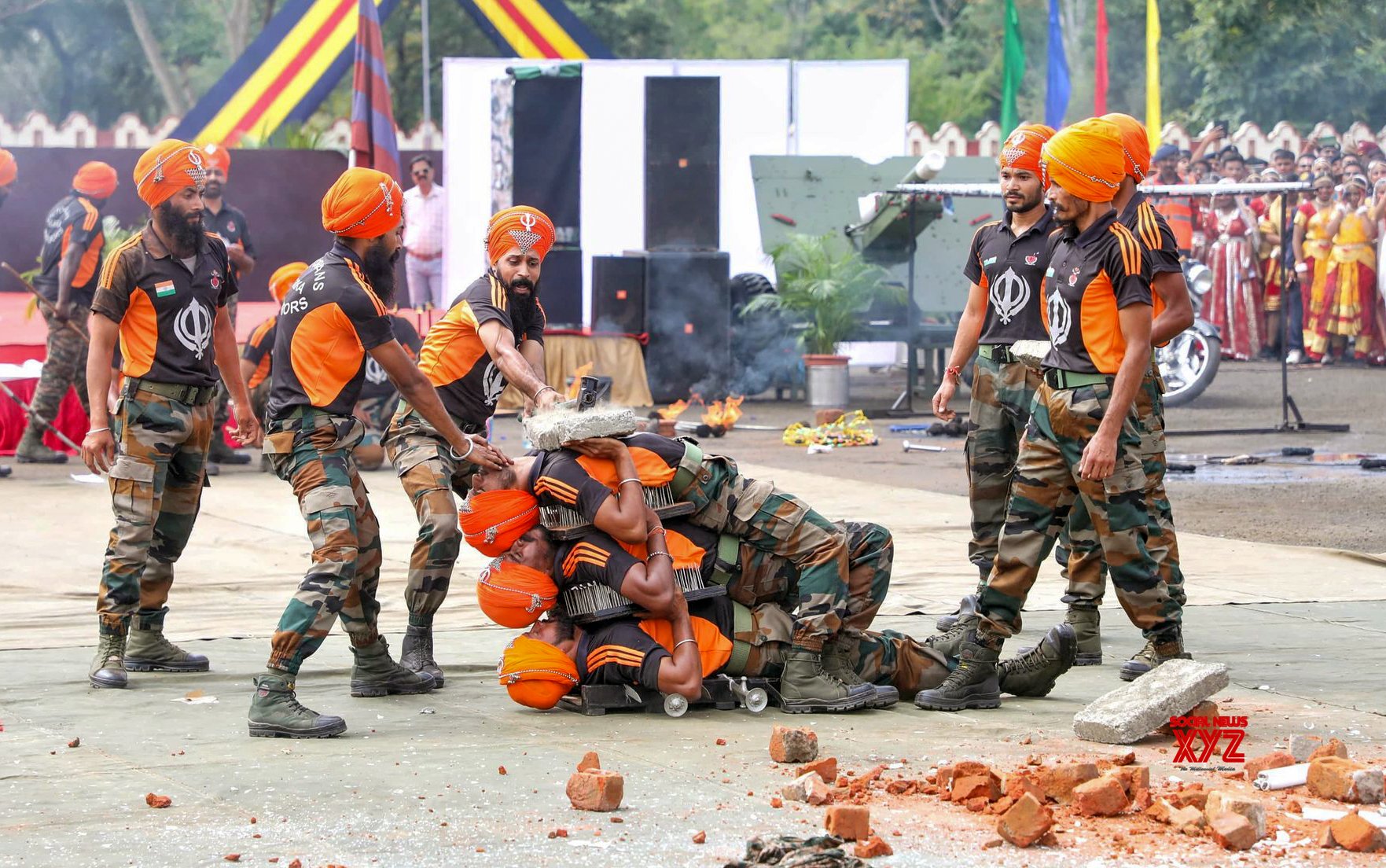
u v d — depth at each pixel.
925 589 21.00
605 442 14.02
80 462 34.38
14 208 55.50
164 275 15.88
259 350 30.67
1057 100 57.69
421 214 50.09
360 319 13.90
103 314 15.77
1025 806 10.13
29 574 21.88
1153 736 13.26
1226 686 14.30
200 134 56.66
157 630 16.38
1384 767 12.19
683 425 39.88
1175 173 49.88
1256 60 72.88
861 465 34.16
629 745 12.96
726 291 46.34
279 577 21.83
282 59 56.94
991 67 105.25
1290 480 31.47
